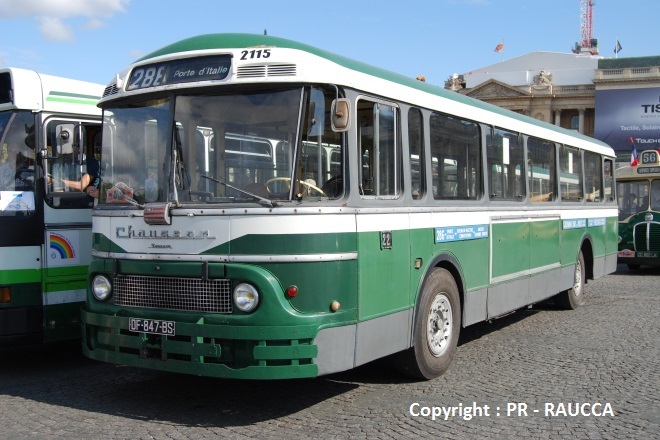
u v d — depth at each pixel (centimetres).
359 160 600
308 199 556
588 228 1271
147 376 741
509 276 910
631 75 7138
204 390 680
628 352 858
